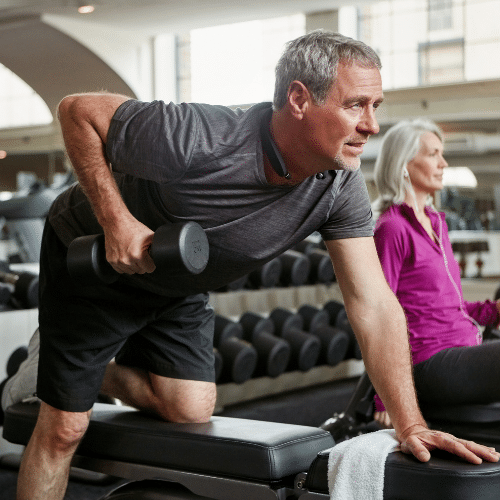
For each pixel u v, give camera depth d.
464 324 1.91
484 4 8.56
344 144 1.18
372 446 1.20
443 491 1.09
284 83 1.18
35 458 1.55
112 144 1.28
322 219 1.34
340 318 3.78
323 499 1.21
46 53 10.36
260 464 1.29
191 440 1.39
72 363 1.51
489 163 7.11
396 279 1.88
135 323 1.54
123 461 1.49
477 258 6.31
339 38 1.16
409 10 9.00
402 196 1.95
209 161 1.23
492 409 1.72
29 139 11.45
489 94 7.65
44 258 1.59
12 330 2.80
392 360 1.34
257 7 9.05
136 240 1.25
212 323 1.73
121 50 10.44
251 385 3.38
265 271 3.50
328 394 3.52
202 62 10.39
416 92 8.07
